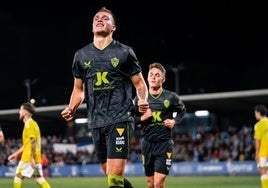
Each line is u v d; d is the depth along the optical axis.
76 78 11.07
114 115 10.48
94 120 10.66
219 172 45.72
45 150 58.84
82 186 32.84
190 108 48.78
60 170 52.56
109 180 10.45
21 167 19.61
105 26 10.62
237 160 47.69
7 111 54.22
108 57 10.52
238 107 48.66
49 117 55.72
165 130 15.98
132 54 10.58
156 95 16.19
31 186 33.09
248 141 48.75
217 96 43.84
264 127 20.88
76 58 10.87
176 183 33.94
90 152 55.72
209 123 76.81
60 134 62.59
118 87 10.56
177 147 52.91
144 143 16.22
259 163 20.92
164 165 15.92
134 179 40.50
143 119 15.81
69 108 11.15
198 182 34.72
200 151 50.59
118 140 10.44
